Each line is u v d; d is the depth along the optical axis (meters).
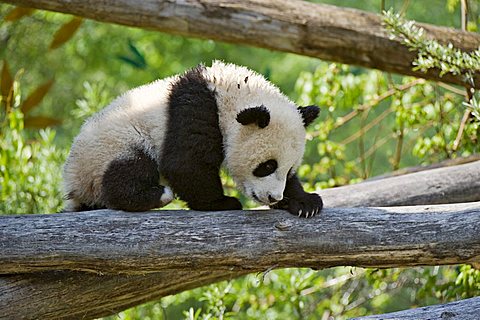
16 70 18.69
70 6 11.23
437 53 9.50
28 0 11.20
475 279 10.38
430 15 18.61
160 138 8.05
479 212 7.60
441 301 11.31
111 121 8.21
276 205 8.17
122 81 20.02
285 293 11.45
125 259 7.46
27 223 7.43
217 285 10.55
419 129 12.98
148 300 8.94
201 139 7.93
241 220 7.66
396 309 14.73
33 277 7.84
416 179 9.94
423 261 7.61
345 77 12.81
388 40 11.06
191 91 8.08
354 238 7.58
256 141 7.96
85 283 8.09
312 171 13.13
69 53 19.55
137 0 11.20
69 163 8.48
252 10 11.24
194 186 8.00
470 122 11.58
